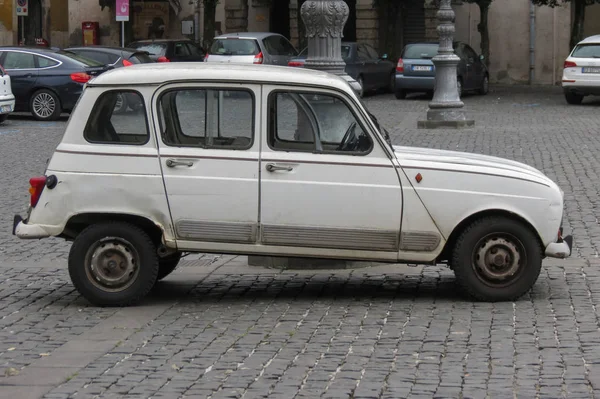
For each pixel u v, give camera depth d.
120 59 33.16
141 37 50.69
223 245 9.63
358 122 9.60
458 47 38.78
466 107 34.16
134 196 9.61
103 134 9.72
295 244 9.60
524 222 9.73
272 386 7.29
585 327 8.84
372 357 8.01
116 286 9.74
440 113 26.70
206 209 9.59
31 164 20.55
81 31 51.56
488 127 26.95
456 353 8.09
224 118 9.63
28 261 12.38
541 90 43.31
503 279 9.77
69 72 30.16
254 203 9.57
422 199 9.57
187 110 9.64
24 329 9.05
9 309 9.82
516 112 31.91
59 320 9.35
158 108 9.65
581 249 12.48
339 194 9.55
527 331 8.73
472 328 8.86
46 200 9.70
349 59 38.28
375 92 42.50
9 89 28.66
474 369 7.64
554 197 9.72
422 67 37.56
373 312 9.53
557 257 9.79
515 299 9.83
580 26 40.81
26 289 10.77
